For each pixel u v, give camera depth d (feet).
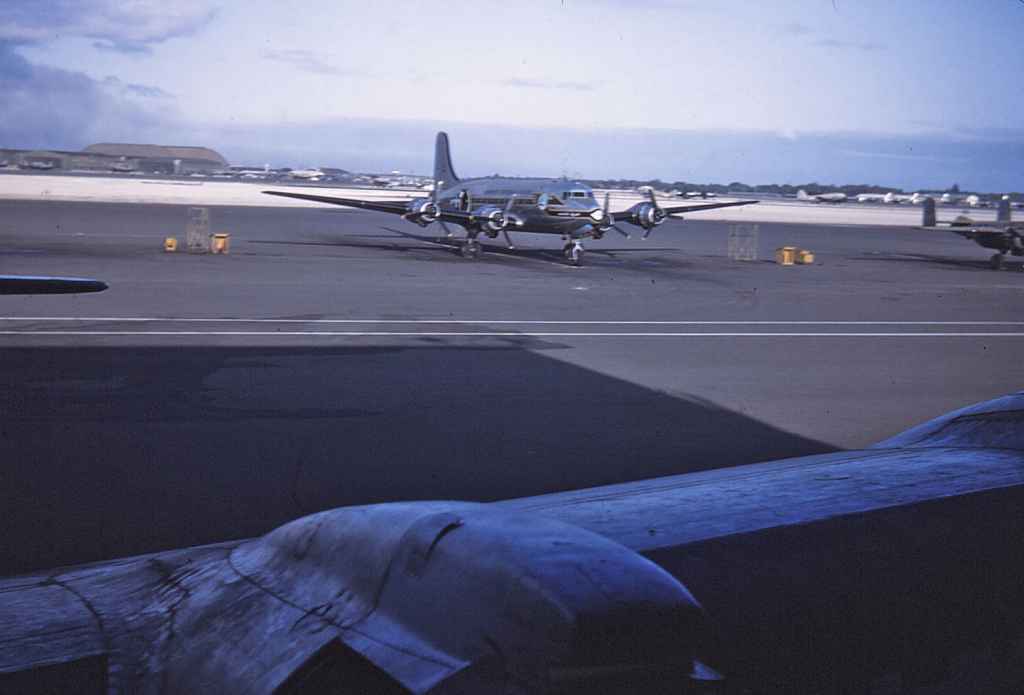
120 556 19.79
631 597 3.18
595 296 81.46
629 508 6.66
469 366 45.68
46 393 36.37
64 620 4.98
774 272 116.16
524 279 95.66
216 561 5.47
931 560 5.63
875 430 34.83
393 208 129.90
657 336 58.08
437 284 87.15
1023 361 53.06
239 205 318.24
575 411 36.45
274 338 52.24
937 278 113.50
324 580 4.23
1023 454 8.16
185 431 31.32
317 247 132.46
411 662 3.31
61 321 56.44
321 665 3.59
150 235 141.69
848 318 70.69
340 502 24.27
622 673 3.01
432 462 28.53
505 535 3.66
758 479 7.54
